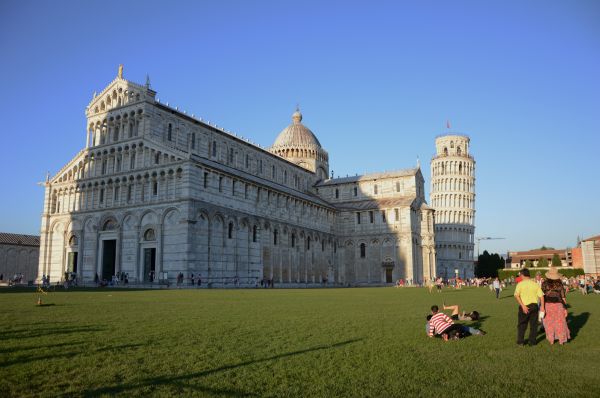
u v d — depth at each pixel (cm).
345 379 1215
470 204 17188
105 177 8544
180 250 7388
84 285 7962
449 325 1845
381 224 12044
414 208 12006
